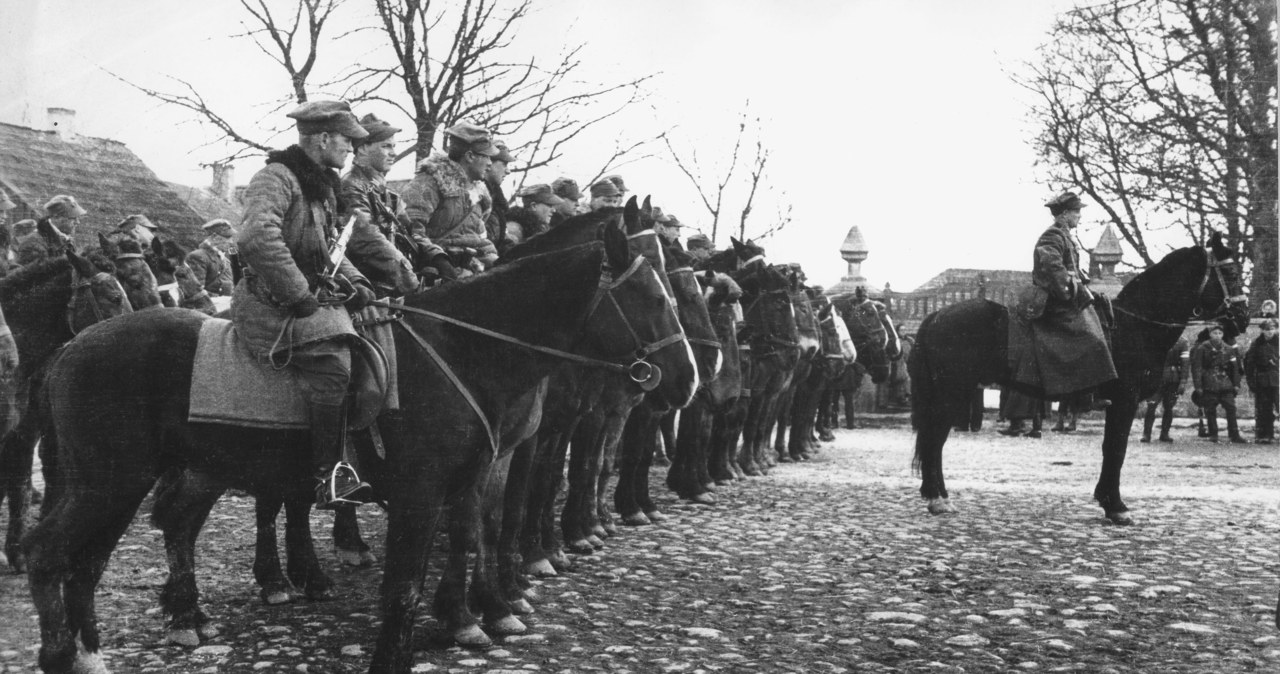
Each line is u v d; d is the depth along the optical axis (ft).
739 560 33.83
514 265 21.44
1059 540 37.83
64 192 44.70
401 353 20.42
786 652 23.61
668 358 24.47
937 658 23.29
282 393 19.29
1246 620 26.76
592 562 33.09
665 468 59.98
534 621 25.82
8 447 26.17
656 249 29.14
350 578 29.86
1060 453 73.15
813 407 70.95
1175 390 83.20
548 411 29.91
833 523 41.32
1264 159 76.13
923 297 110.11
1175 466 64.80
